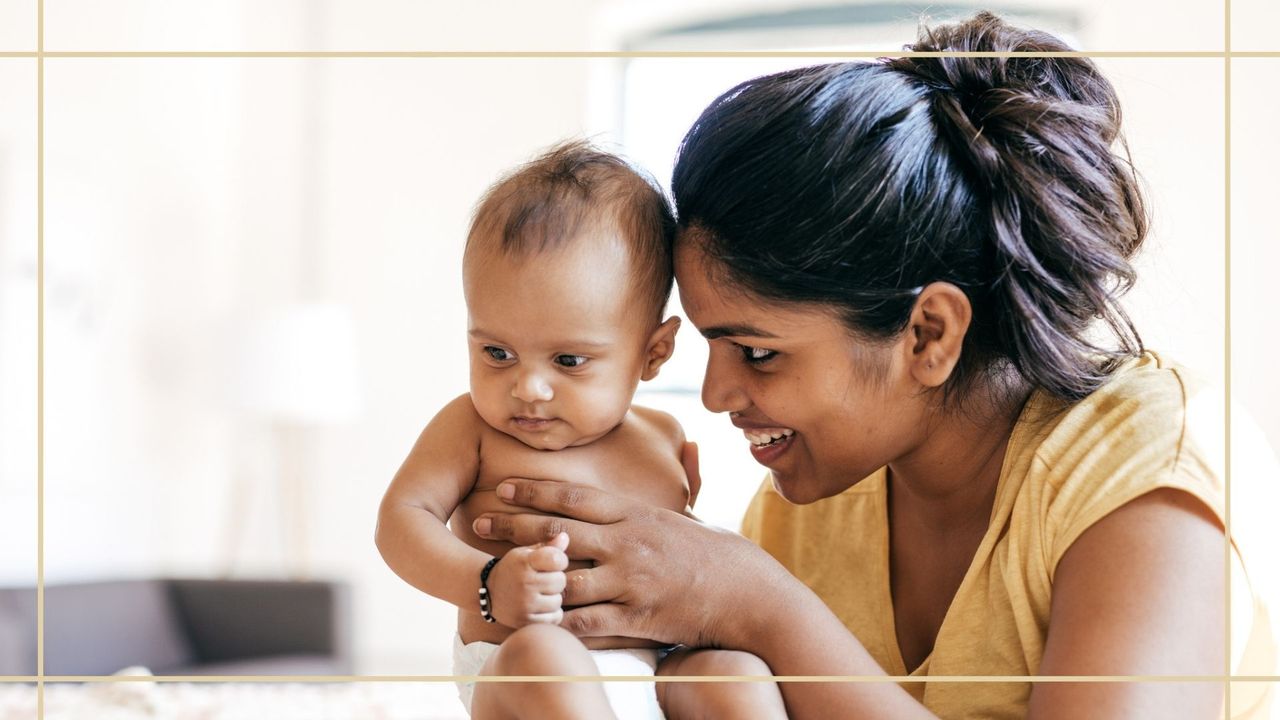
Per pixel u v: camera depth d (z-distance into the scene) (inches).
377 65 160.6
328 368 158.7
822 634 34.9
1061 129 37.1
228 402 159.8
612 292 38.9
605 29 152.4
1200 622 30.4
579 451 40.6
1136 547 31.4
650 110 149.8
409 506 38.7
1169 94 120.6
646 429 42.9
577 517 37.1
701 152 36.8
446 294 160.1
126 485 151.2
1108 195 37.6
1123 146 40.9
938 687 36.5
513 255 38.4
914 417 37.1
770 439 38.8
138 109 155.3
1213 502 31.7
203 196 161.2
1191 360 116.6
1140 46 123.0
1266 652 33.6
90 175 150.2
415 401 159.6
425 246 160.4
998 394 37.8
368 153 161.2
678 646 38.4
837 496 44.6
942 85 37.9
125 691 79.2
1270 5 120.8
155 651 118.5
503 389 39.5
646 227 39.9
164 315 156.7
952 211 35.4
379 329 160.7
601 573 35.8
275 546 159.9
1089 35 122.9
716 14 148.0
